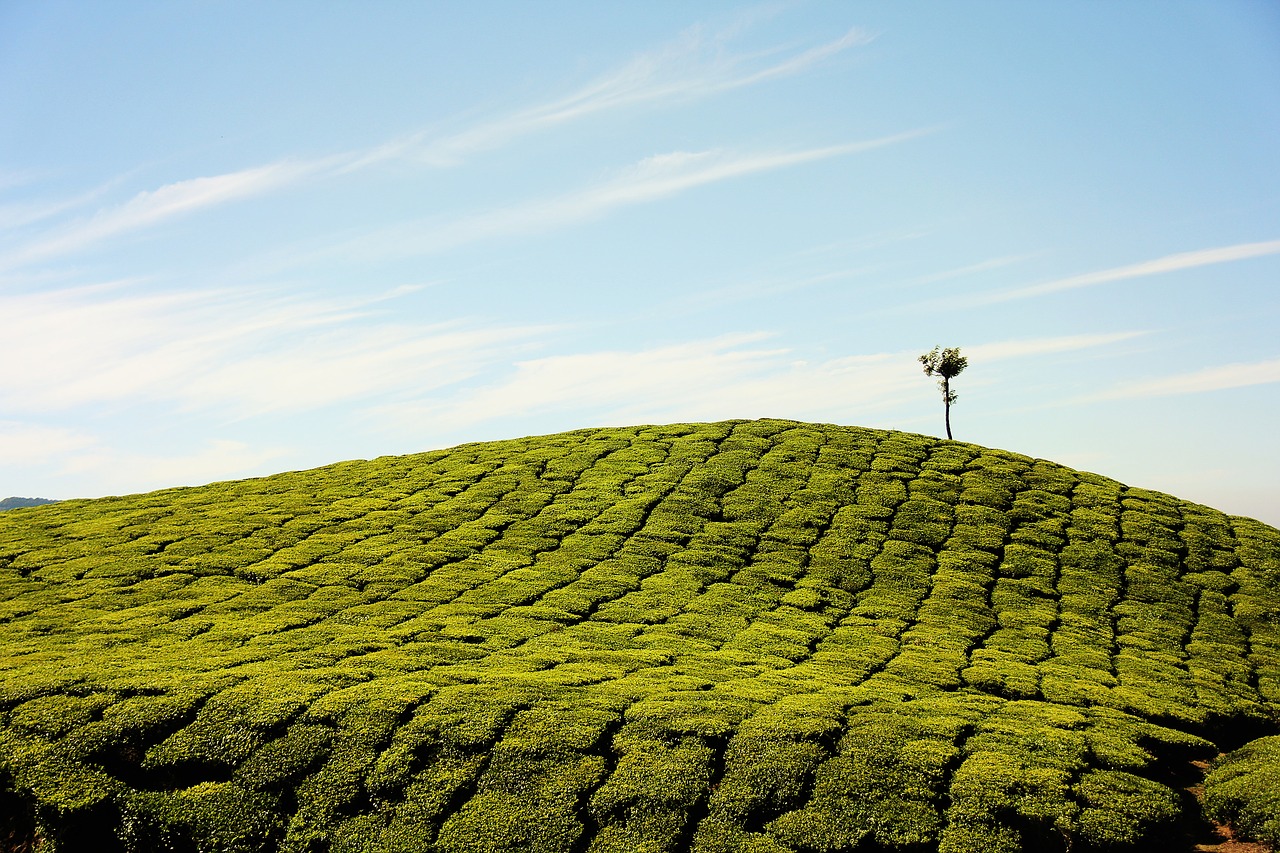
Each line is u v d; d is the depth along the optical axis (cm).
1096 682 3097
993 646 3444
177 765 2345
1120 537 4694
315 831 2148
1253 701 3033
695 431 6247
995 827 2098
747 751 2373
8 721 2517
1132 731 2662
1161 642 3600
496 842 2075
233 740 2422
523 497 5075
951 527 4688
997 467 5556
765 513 4791
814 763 2320
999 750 2422
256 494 5441
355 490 5394
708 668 3028
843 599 3878
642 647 3272
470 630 3362
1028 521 4812
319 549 4344
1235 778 2392
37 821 2189
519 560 4200
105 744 2405
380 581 3925
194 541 4491
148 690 2678
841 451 5744
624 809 2183
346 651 3097
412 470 5759
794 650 3284
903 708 2695
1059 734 2547
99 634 3278
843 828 2098
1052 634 3597
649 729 2488
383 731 2453
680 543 4428
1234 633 3744
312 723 2500
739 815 2155
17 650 3091
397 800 2233
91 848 2161
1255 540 4812
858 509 4825
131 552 4319
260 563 4169
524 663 3022
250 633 3300
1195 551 4594
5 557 4306
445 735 2436
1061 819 2114
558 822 2134
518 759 2347
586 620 3575
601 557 4238
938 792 2225
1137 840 2081
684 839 2109
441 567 4128
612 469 5506
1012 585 4100
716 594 3859
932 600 3881
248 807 2217
